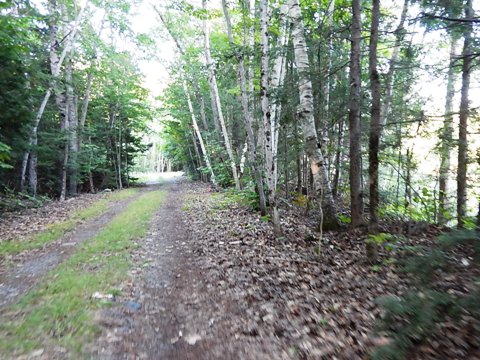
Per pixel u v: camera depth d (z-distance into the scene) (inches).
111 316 187.2
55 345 154.9
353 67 320.2
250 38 506.6
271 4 462.0
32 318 180.4
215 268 273.7
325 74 366.0
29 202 643.5
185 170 1633.9
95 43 939.3
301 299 206.5
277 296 213.2
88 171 963.3
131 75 1095.0
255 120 560.7
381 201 456.4
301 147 453.7
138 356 149.9
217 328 175.9
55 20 741.9
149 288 232.5
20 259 298.0
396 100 397.1
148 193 885.8
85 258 296.4
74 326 173.0
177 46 902.4
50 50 755.4
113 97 1058.7
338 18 486.9
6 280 245.0
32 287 229.8
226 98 930.1
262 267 270.1
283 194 626.5
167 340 164.7
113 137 1155.3
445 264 156.9
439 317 131.6
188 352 154.0
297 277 245.9
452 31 301.0
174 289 232.1
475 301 124.6
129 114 1131.3
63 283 233.5
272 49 382.6
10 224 455.8
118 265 276.2
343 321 173.3
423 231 353.1
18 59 484.4
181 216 518.6
